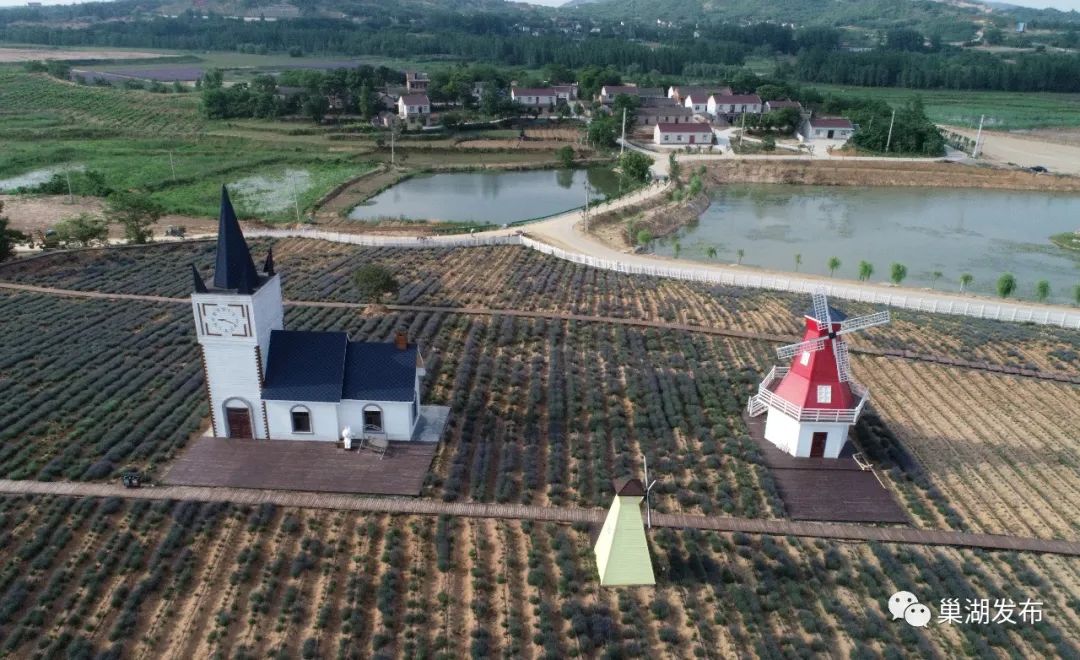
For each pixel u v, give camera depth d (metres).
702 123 180.00
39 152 149.88
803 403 46.56
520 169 159.25
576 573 38.22
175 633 33.69
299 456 46.09
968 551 40.44
